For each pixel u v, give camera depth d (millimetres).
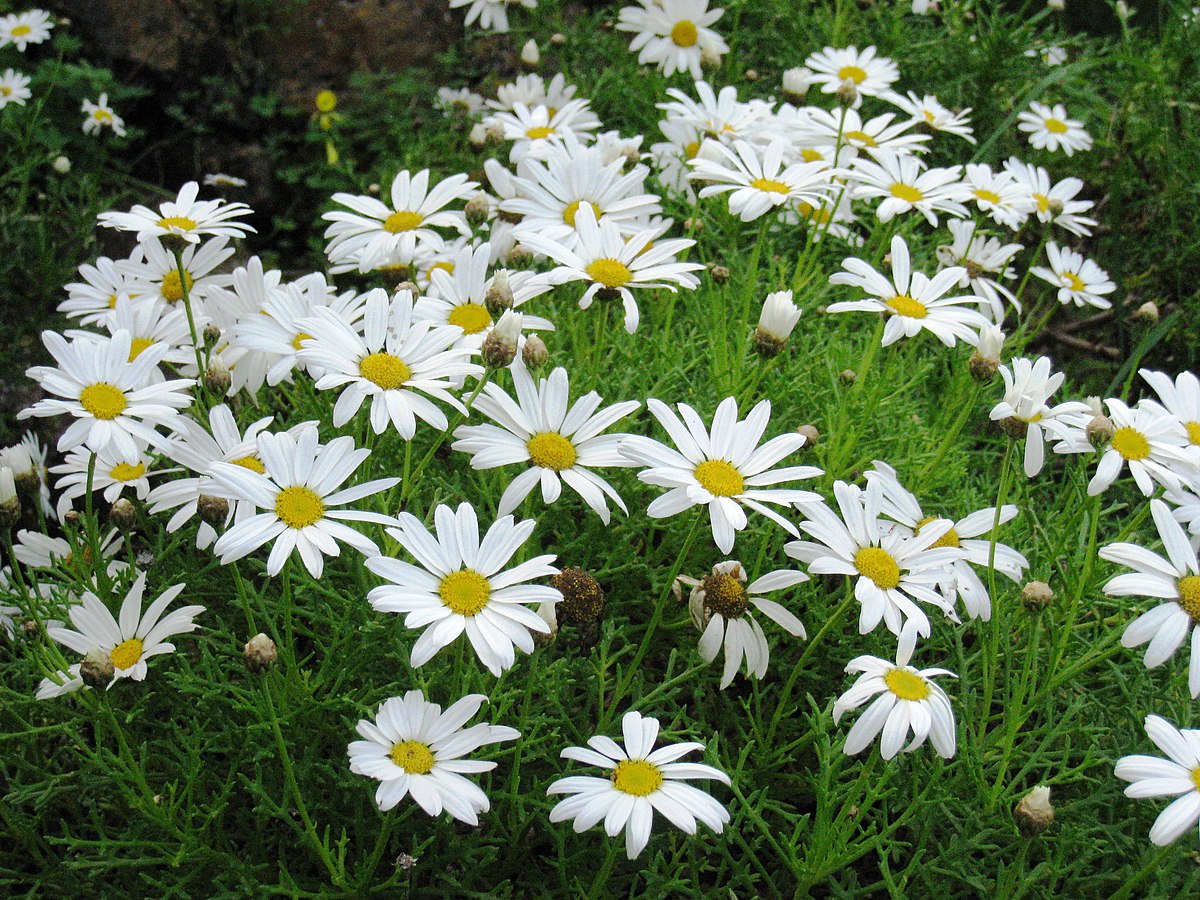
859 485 554
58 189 818
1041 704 476
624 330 619
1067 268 685
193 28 938
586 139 725
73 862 419
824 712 443
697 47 843
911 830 455
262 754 414
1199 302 758
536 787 434
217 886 423
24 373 729
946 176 640
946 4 957
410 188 571
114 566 481
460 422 518
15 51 903
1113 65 947
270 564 364
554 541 551
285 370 460
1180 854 425
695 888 429
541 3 921
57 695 421
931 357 689
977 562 448
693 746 370
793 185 583
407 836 439
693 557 519
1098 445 442
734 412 423
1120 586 407
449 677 445
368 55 999
